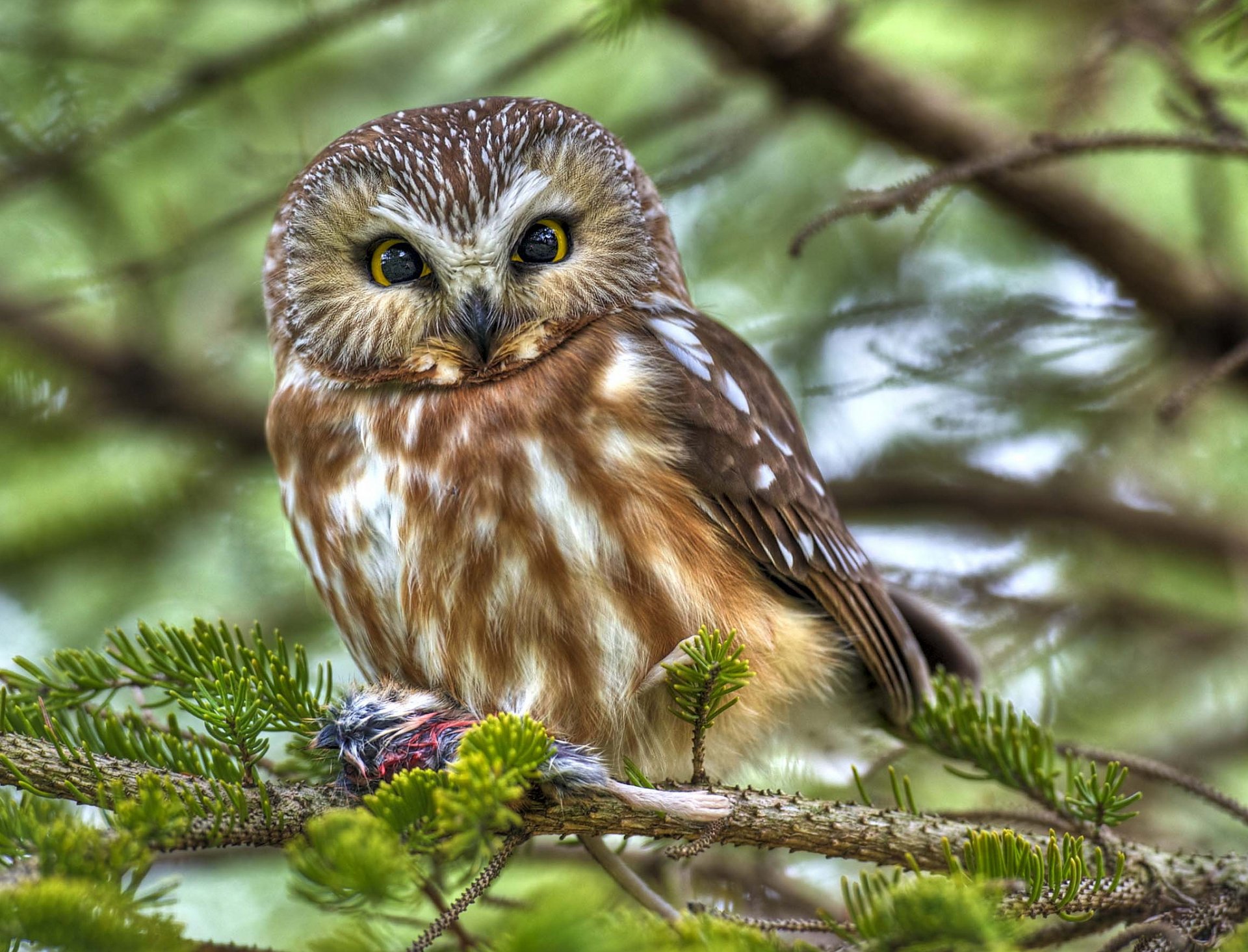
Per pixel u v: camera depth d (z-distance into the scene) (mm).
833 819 6691
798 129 12898
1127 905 6680
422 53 12102
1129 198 12898
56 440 12656
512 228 7988
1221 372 7570
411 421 7727
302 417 8156
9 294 11414
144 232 12297
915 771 10148
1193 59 11203
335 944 5590
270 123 12133
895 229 12773
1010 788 7375
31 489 12438
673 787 6691
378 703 6945
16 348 12641
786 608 8242
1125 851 6902
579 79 12727
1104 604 12172
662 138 12578
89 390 12852
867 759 8945
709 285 12883
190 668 6879
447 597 7473
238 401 13156
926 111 11492
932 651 9773
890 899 5105
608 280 8273
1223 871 6836
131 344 12781
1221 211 11133
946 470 13133
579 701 7492
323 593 8188
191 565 12281
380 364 8000
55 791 5949
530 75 12047
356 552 7766
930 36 12430
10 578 12203
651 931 4926
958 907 4945
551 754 6098
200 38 11539
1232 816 7320
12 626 12023
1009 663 11711
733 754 7996
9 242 12289
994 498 12906
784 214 12727
